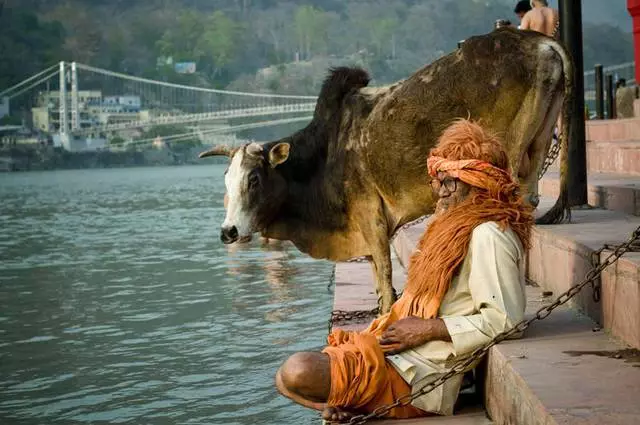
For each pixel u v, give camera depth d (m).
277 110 180.00
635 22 14.72
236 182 6.89
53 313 11.38
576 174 8.41
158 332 9.79
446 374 4.51
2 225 32.25
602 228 6.59
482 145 4.75
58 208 45.97
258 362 8.16
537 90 6.58
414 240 9.77
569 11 8.19
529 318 5.46
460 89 6.64
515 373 4.22
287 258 16.19
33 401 7.32
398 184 6.82
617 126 12.82
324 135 7.10
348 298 8.67
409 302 4.81
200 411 6.82
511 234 4.64
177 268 15.64
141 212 37.78
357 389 4.56
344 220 7.08
